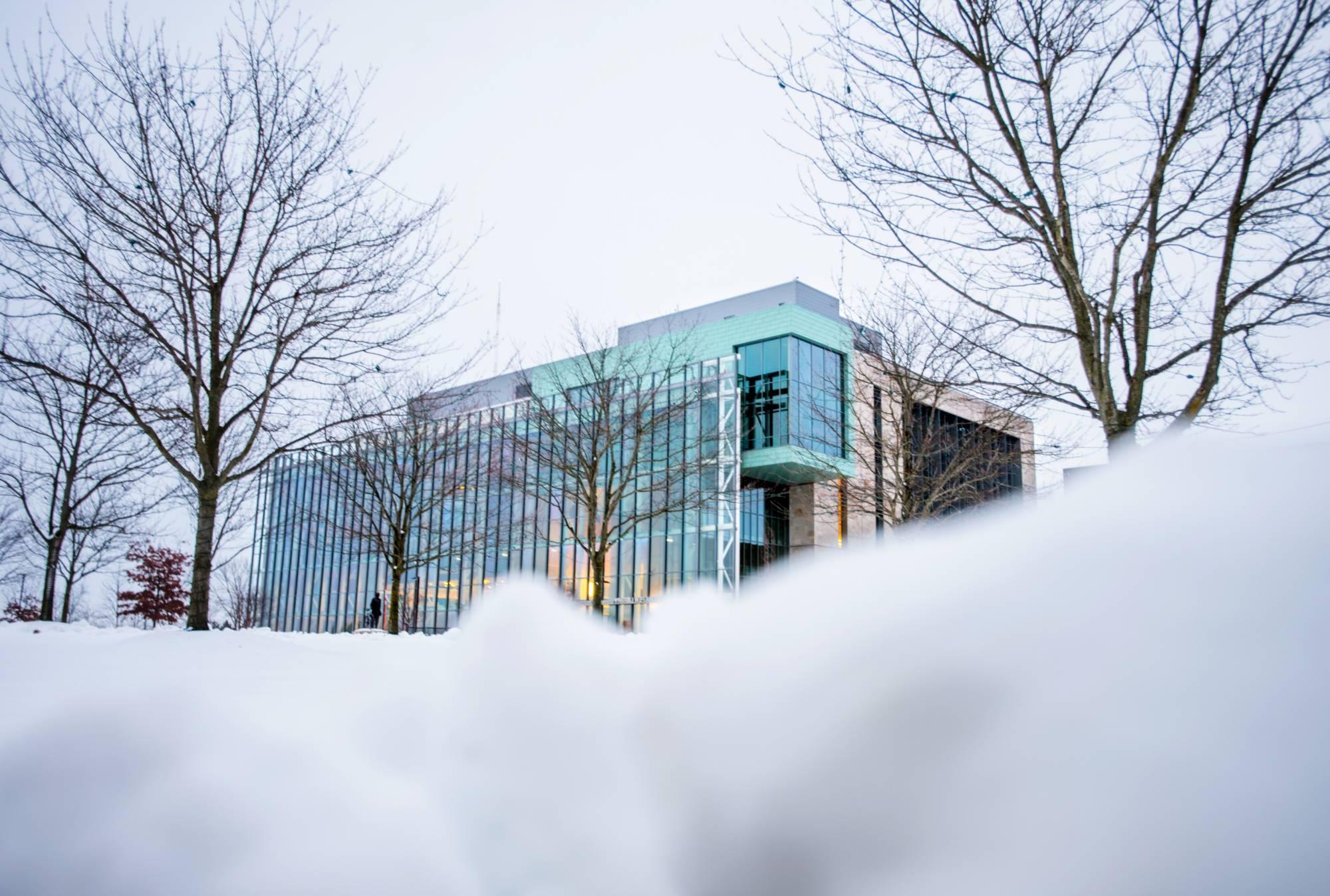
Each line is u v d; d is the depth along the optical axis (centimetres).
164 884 148
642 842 148
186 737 202
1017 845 110
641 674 188
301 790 182
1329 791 94
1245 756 99
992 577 130
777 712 147
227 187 1188
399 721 218
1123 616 113
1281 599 103
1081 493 125
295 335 1186
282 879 149
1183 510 113
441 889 146
